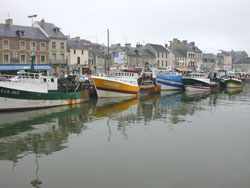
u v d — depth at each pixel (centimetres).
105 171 1045
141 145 1360
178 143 1405
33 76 2192
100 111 2253
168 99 3266
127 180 973
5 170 1045
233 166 1112
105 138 1470
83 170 1052
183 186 936
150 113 2227
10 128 1630
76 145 1344
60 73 4828
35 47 4572
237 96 3719
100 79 2989
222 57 10406
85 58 5638
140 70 4666
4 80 2212
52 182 953
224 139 1491
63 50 5044
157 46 7306
